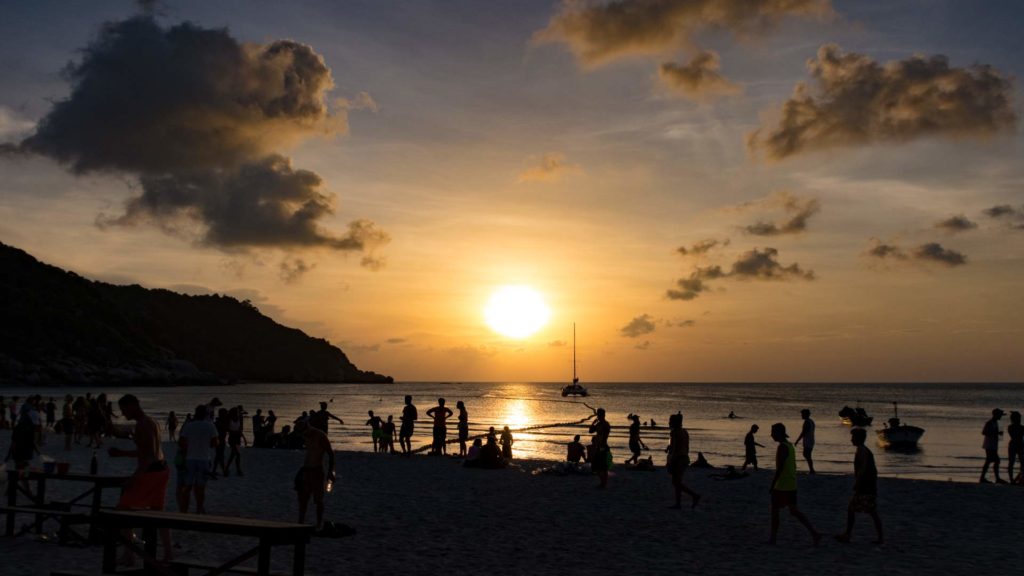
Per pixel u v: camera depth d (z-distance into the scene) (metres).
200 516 8.16
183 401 114.81
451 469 24.81
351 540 12.94
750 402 147.62
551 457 39.22
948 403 147.88
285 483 20.66
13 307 179.38
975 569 11.30
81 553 10.84
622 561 11.60
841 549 12.72
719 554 12.21
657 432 60.84
